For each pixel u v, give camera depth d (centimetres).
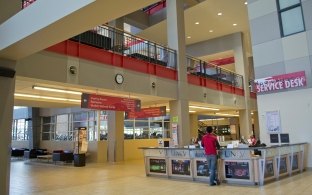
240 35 1967
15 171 1218
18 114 2272
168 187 776
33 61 765
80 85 888
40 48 566
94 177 999
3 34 573
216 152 792
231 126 2909
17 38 525
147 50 1357
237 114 2450
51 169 1280
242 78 1966
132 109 1042
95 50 955
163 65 1305
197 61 1784
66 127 1884
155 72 1207
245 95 1964
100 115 1659
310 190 665
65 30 470
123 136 1625
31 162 1620
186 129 1317
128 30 1973
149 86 1164
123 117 1636
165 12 1758
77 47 894
